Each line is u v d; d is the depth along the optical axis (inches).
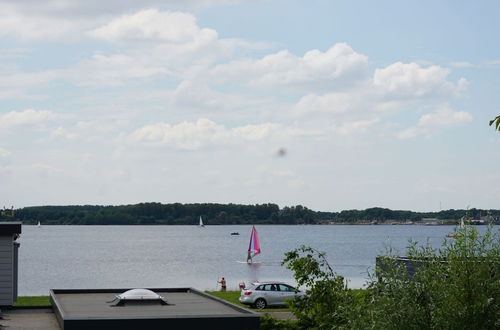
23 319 818.2
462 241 535.8
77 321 587.8
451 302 521.3
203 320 618.2
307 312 727.7
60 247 6643.7
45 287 2662.4
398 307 522.0
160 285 2751.0
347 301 616.1
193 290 1008.9
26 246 6855.3
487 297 518.0
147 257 4985.2
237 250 6171.3
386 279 538.0
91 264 4180.6
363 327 540.7
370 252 5502.0
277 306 1546.5
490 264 530.9
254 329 628.4
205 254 5472.4
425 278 526.0
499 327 514.9
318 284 721.0
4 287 958.4
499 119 480.1
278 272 3513.8
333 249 6107.3
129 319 597.9
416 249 552.4
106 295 974.4
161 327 607.2
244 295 1550.2
